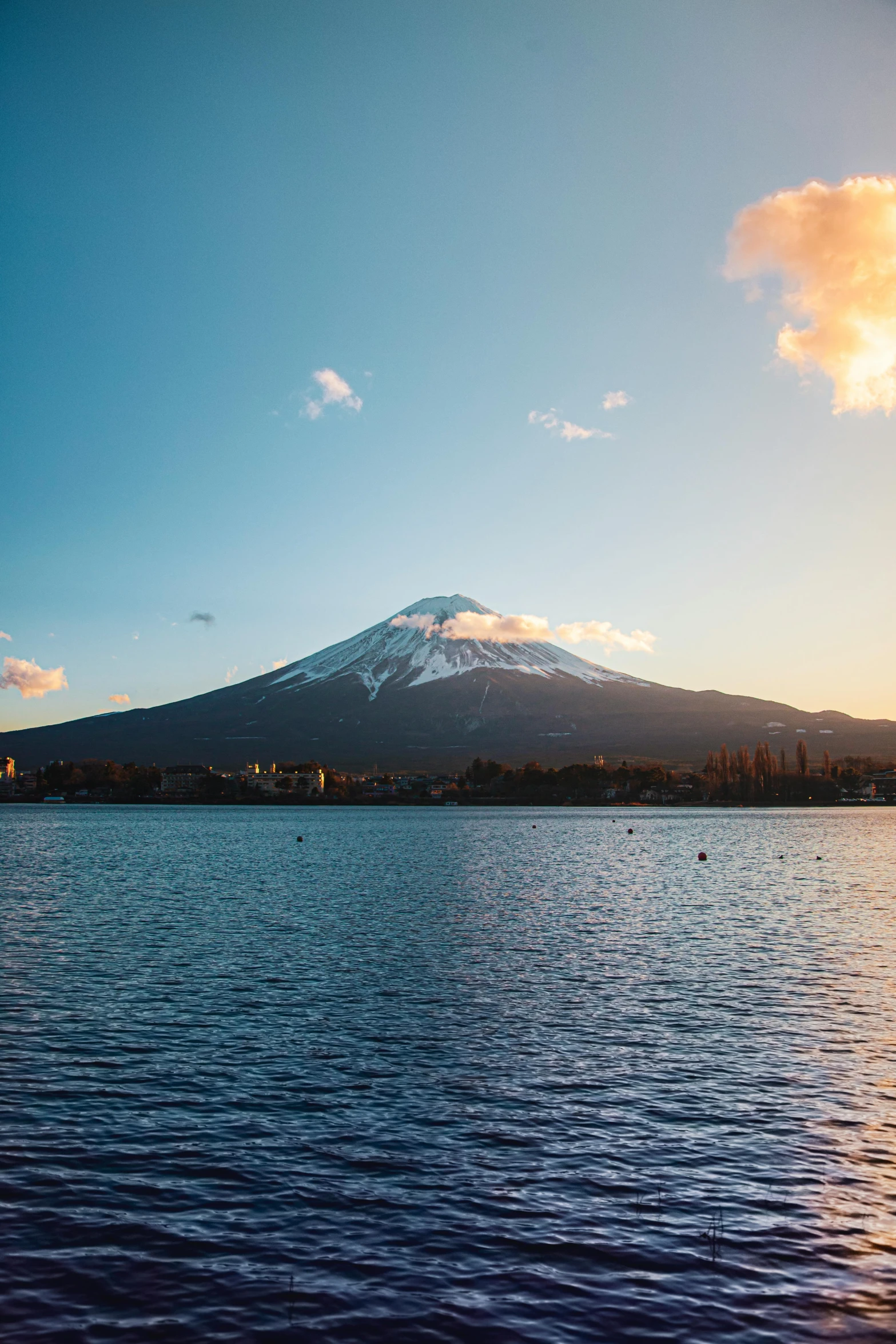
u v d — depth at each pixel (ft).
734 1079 97.14
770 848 517.96
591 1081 96.02
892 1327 55.52
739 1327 55.42
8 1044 108.27
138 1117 85.56
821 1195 71.15
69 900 256.93
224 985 141.28
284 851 482.69
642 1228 66.08
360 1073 98.27
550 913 231.50
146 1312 56.08
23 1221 66.23
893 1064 102.53
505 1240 64.49
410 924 209.36
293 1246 63.57
